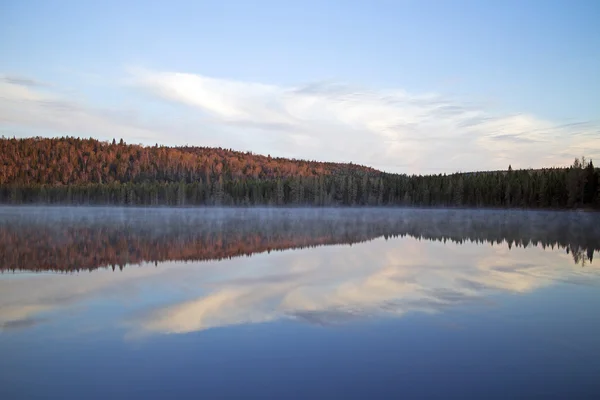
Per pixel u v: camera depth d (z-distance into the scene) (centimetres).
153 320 1127
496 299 1333
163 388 754
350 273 1800
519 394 725
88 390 750
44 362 865
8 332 1040
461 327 1058
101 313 1198
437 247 2766
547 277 1700
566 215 7094
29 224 5275
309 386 755
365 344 947
